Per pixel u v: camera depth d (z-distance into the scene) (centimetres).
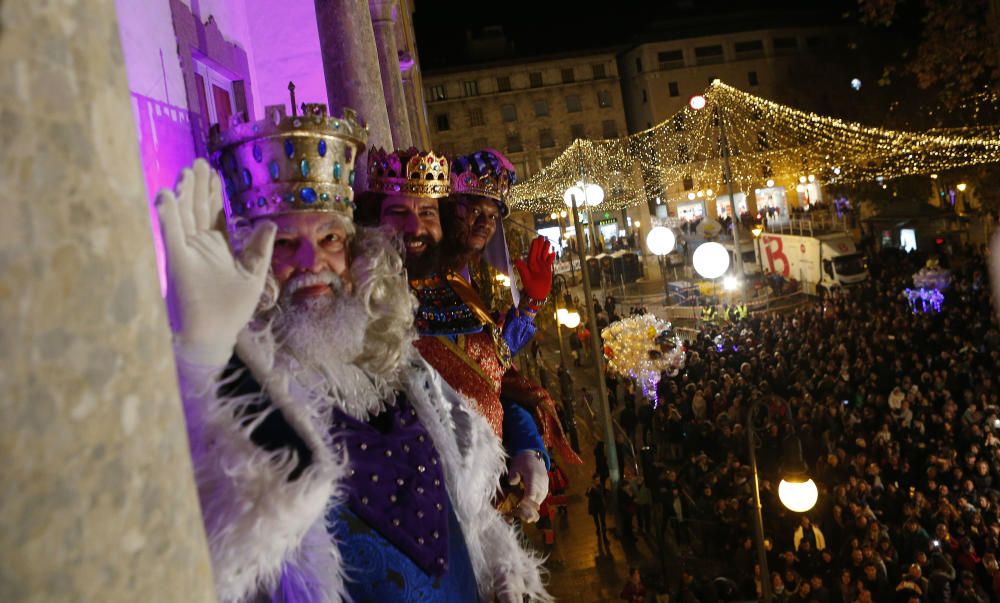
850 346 2100
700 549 1330
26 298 65
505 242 355
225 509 135
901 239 3819
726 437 1523
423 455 186
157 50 310
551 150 6081
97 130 72
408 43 1396
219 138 181
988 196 2577
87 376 68
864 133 3684
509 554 211
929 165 3262
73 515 67
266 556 141
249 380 153
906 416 1549
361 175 288
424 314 251
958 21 1866
